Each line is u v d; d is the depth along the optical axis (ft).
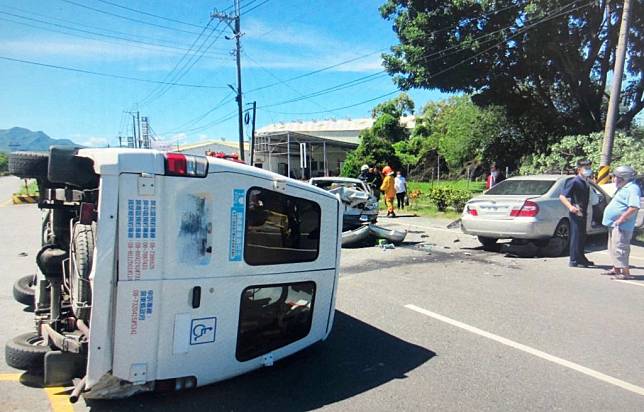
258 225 13.32
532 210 31.53
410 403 12.91
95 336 11.21
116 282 11.28
